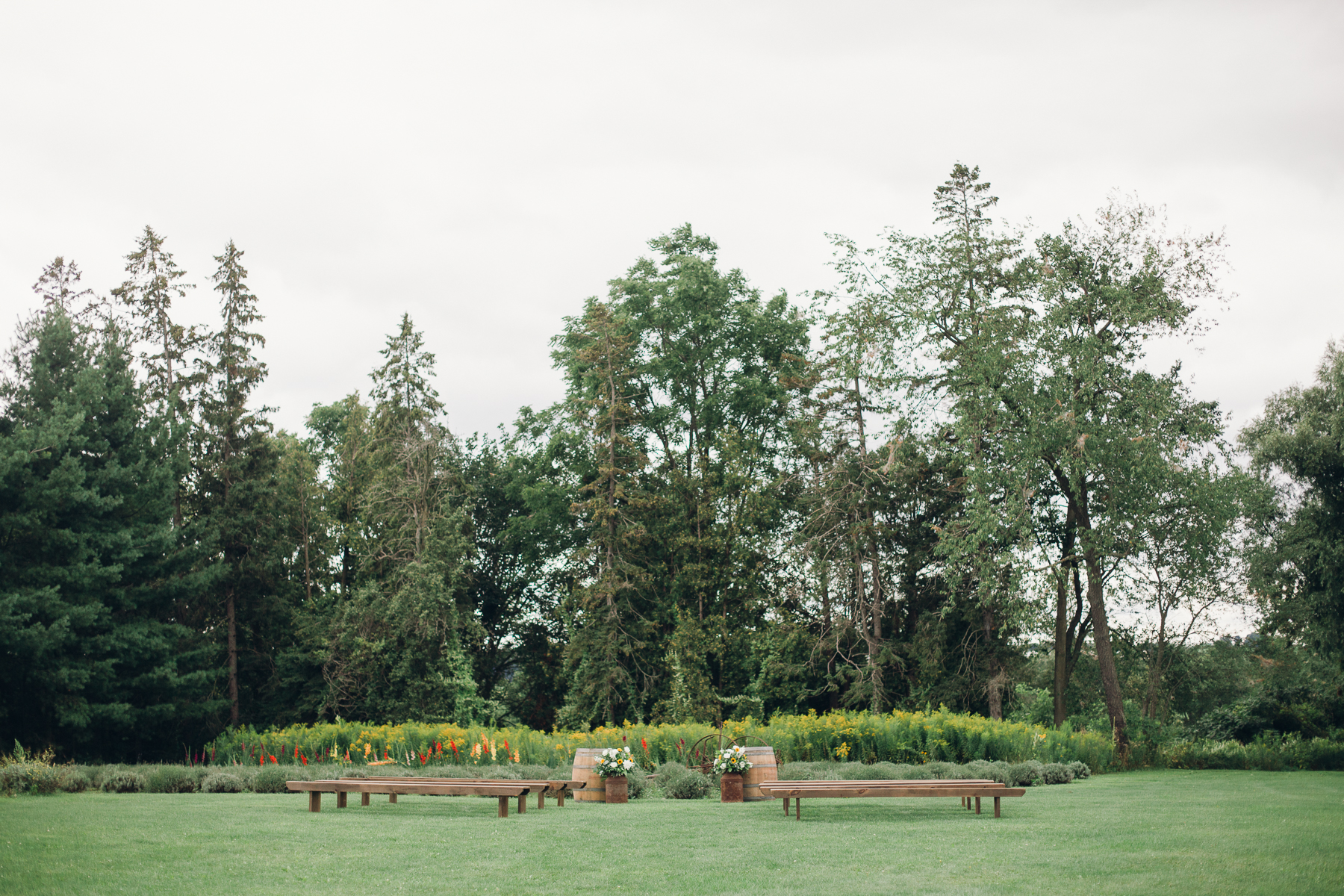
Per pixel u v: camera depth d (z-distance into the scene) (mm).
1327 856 9523
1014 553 31297
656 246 48656
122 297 42531
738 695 42156
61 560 34531
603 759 17062
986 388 32000
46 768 19547
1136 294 33000
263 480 42906
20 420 35719
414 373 44625
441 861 9469
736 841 10891
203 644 39875
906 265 35844
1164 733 34156
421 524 42500
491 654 54031
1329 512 34125
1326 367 35969
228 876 8625
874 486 40500
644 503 43000
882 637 41469
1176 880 8211
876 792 13406
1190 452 32000
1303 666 41094
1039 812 14320
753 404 45938
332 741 27656
